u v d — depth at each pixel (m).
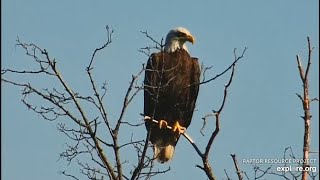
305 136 9.59
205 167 10.31
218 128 9.97
